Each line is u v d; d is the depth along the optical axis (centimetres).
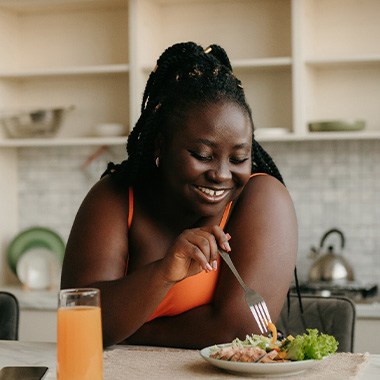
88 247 162
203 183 151
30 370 135
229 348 137
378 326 317
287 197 172
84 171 398
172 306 161
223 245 139
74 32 397
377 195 364
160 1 375
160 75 166
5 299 206
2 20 392
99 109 394
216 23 377
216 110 150
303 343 131
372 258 364
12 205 402
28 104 404
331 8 367
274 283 162
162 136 158
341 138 340
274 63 347
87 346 110
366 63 350
